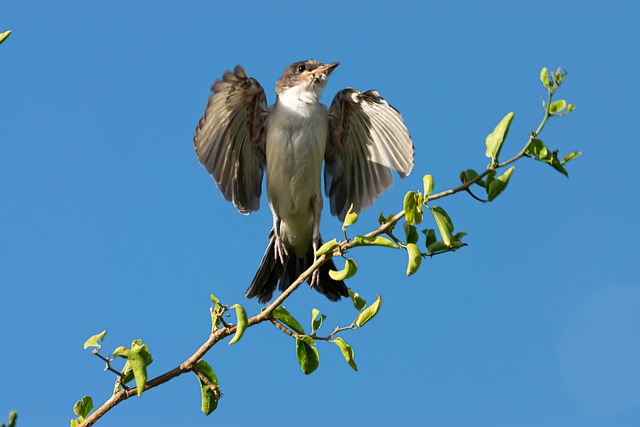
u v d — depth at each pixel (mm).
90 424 7188
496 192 7227
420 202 7332
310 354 7770
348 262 7512
